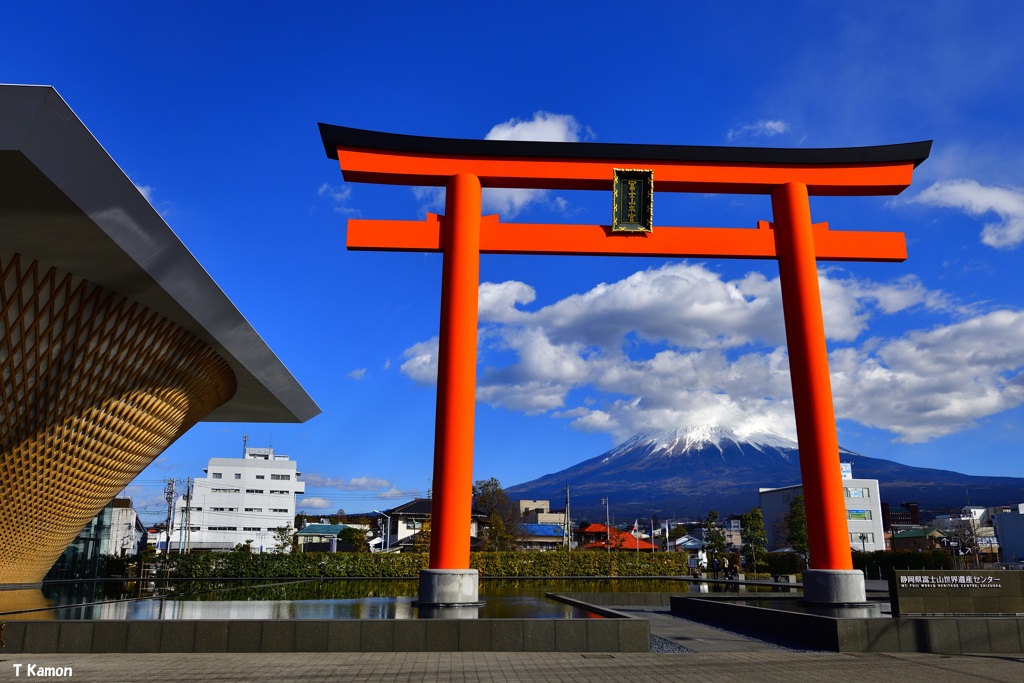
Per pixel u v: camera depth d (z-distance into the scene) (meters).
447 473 15.38
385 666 10.91
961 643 13.17
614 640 13.00
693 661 11.87
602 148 17.55
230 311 18.77
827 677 10.38
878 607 16.23
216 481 79.19
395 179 17.25
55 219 12.98
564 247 17.41
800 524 53.75
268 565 44.12
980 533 73.00
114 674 10.03
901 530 83.50
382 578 44.84
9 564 19.81
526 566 47.28
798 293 17.28
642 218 17.55
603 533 88.12
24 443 17.39
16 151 10.83
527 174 17.28
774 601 19.80
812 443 16.52
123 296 16.84
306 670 10.46
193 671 10.31
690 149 17.80
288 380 25.25
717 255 17.77
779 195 18.11
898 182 18.14
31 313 15.36
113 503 63.66
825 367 16.83
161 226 14.44
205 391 22.67
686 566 49.06
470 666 11.01
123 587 31.00
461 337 16.02
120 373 18.38
